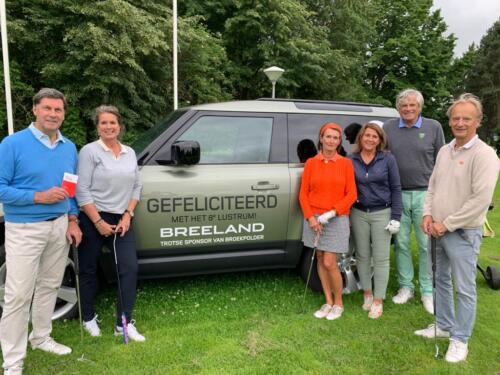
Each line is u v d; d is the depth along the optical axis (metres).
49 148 2.42
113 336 2.97
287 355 2.77
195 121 3.45
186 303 3.55
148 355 2.73
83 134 10.04
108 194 2.77
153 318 3.27
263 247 3.60
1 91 9.48
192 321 3.24
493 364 2.73
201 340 2.93
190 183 3.29
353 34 20.98
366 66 23.69
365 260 3.45
